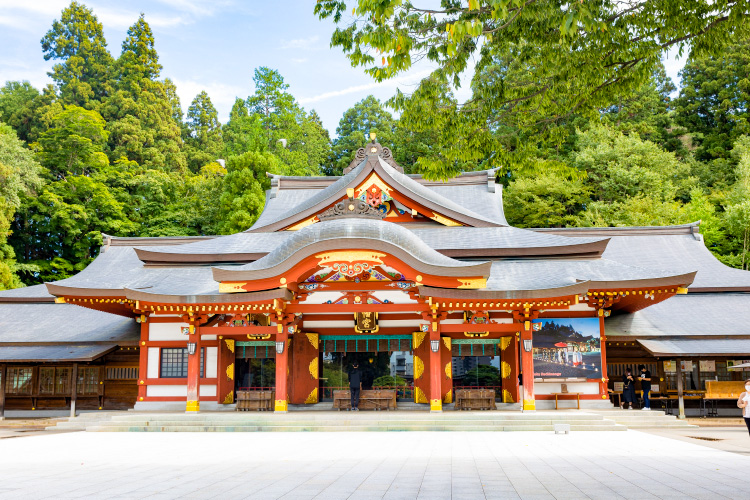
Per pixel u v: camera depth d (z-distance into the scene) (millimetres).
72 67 88500
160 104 85625
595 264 25641
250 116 64812
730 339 26047
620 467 11312
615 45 13539
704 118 67000
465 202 34250
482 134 15539
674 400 27234
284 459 12633
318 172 67438
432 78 14367
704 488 9047
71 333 28625
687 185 56281
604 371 24219
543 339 24469
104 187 59000
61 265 57188
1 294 32250
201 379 25438
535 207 51875
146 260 28141
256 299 21812
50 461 12602
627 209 49125
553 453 13562
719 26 12742
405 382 25516
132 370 28906
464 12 12680
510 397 24484
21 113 74188
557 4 12039
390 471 10812
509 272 25312
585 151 52375
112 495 8531
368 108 73312
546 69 14391
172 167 77562
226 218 51844
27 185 53562
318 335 25641
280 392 22281
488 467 11312
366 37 12305
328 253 21219
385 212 28844
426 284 21391
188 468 11352
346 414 21906
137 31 94438
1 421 26359
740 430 21062
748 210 46594
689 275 22047
